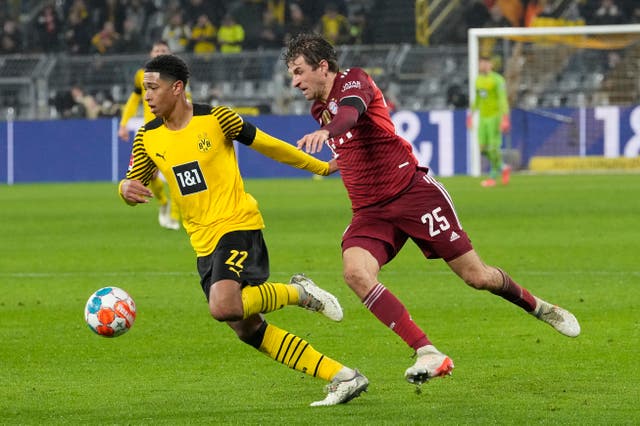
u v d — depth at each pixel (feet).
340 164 57.67
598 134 248.52
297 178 255.50
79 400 55.57
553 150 250.37
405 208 56.75
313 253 115.75
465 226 139.33
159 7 294.05
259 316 54.19
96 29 292.81
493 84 208.13
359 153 56.70
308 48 55.88
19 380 60.59
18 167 254.88
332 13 286.66
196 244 54.80
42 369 63.57
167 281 98.94
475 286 58.59
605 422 49.26
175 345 70.23
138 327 76.48
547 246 118.52
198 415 51.88
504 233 131.23
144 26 291.99
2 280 101.04
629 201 171.73
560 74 264.72
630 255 110.73
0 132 255.29
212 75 266.36
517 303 60.54
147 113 125.80
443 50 266.98
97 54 290.15
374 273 55.11
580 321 75.97
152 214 168.66
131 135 252.21
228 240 53.78
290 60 56.39
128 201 54.85
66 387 58.75
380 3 294.87
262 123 248.11
